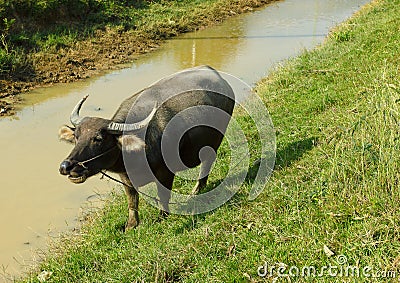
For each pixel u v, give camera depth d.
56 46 12.41
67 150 7.74
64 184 6.79
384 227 3.84
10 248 5.52
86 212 6.13
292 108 7.29
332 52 9.96
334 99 7.17
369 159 4.67
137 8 16.39
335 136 5.67
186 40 14.60
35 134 8.33
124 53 13.03
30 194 6.52
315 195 4.57
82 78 11.23
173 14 16.47
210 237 4.47
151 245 4.62
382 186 4.22
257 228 4.40
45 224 5.93
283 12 18.89
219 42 14.43
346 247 3.82
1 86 10.34
